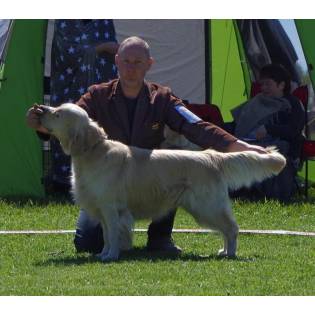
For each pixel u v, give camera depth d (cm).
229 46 1869
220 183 1000
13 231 1202
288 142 1496
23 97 1539
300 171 1656
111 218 973
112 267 926
